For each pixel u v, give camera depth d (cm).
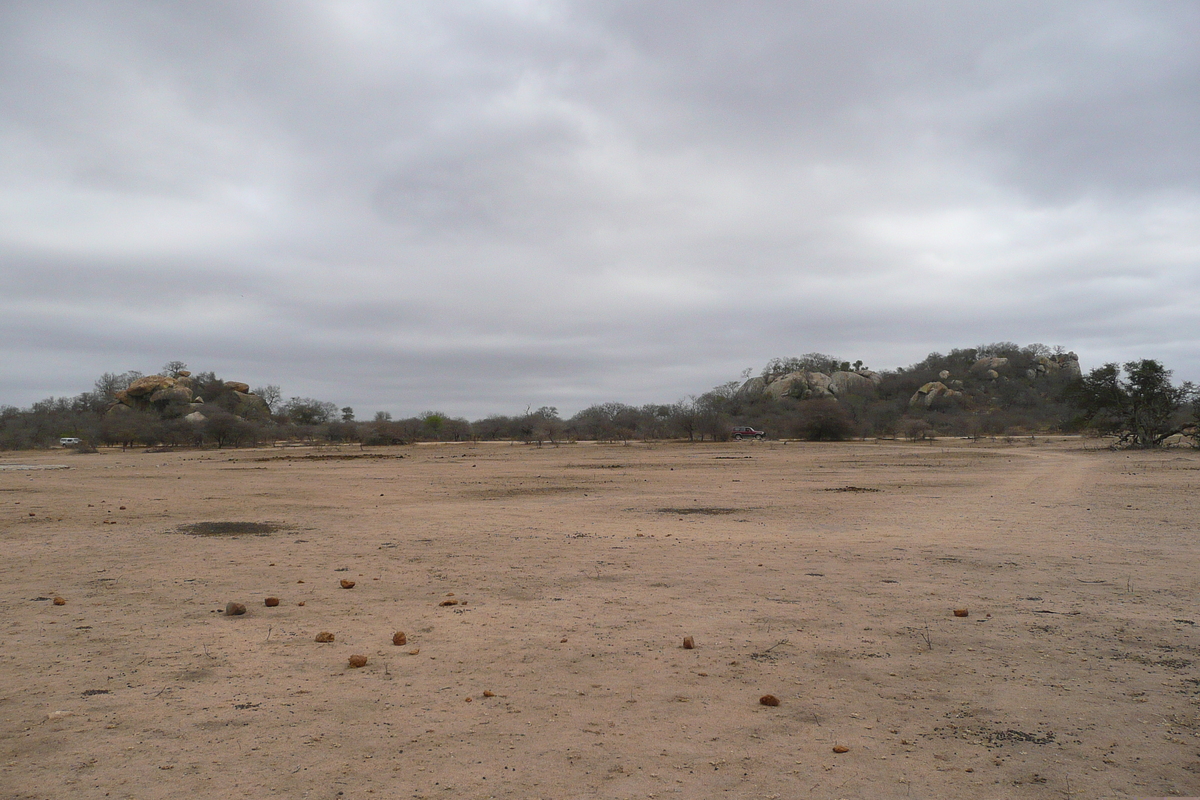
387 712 520
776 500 2241
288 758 444
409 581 1017
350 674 607
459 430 11638
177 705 535
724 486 2842
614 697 548
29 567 1141
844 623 759
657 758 443
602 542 1384
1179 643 670
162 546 1368
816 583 968
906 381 14888
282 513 1973
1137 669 598
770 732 481
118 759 443
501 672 609
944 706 524
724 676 594
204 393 13450
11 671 617
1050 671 597
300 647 688
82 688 573
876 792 398
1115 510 1777
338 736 477
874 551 1232
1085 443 6481
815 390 14375
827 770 425
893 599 868
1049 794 394
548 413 12538
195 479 3538
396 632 719
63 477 3706
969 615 786
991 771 422
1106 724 487
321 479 3497
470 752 453
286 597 917
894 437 9481
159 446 9225
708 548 1292
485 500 2356
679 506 2097
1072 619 762
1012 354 15725
